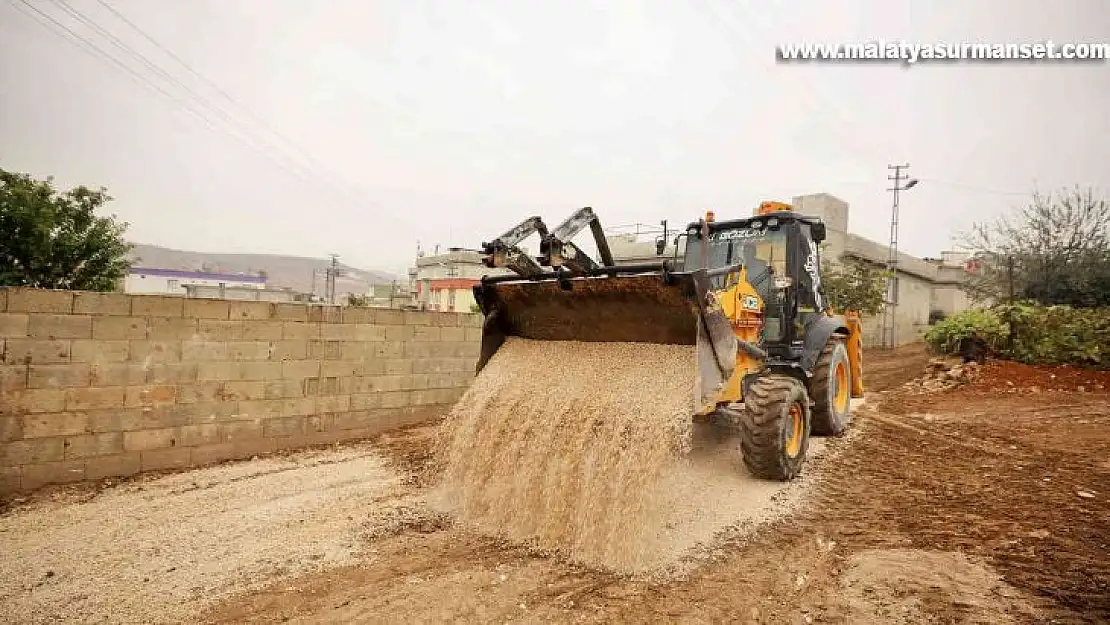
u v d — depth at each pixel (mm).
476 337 8211
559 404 4227
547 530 3826
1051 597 3062
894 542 3842
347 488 4969
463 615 2936
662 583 3293
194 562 3520
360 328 6895
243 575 3359
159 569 3420
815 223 6711
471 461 4559
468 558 3619
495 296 5145
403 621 2875
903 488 5008
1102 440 6781
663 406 3777
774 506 4516
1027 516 4281
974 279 19266
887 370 14320
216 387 5738
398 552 3699
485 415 4656
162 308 5379
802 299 6328
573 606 3035
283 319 6219
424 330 7566
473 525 4148
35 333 4730
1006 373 11016
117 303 5129
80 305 4941
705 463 5559
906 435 7102
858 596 3113
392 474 5402
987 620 2842
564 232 4746
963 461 5898
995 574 3334
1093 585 3191
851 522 4223
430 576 3367
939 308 25438
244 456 5953
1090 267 14492
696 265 6777
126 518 4211
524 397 4488
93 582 3254
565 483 3881
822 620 2883
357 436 6883
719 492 4805
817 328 6508
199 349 5621
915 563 3473
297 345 6340
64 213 8047
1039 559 3527
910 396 10375
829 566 3510
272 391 6148
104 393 5074
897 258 22672
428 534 4004
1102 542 3787
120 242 8531
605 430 3887
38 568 3412
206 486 4980
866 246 21578
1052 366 11242
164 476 5246
